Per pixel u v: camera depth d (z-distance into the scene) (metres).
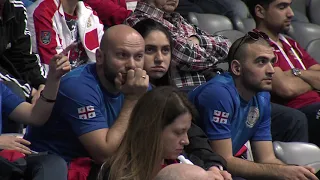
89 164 11.74
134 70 11.59
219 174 8.46
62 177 10.95
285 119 17.47
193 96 13.87
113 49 11.76
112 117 12.22
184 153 12.38
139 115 9.66
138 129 9.58
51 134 12.19
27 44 15.73
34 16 16.39
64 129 12.08
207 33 19.52
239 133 14.08
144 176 9.43
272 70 13.71
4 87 12.41
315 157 14.73
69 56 16.83
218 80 13.80
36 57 15.91
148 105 9.66
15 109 12.24
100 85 12.07
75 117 11.83
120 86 11.73
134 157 9.49
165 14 17.69
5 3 15.29
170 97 9.73
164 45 13.79
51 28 16.45
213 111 13.50
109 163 9.77
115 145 11.42
